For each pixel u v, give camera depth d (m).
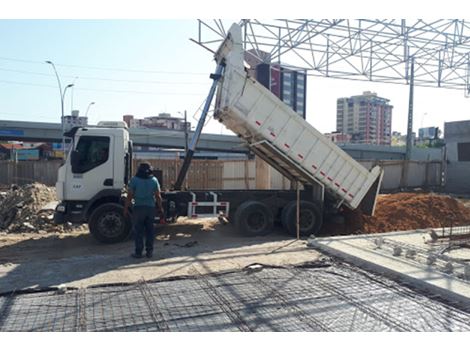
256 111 9.45
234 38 9.37
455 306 4.97
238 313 4.73
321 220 10.41
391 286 5.70
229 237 9.95
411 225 11.66
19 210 11.89
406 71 17.80
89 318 4.58
